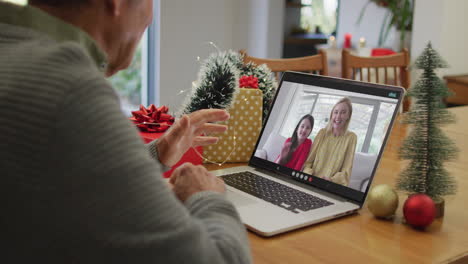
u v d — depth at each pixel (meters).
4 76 0.55
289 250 0.89
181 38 4.16
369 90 1.18
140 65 4.18
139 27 0.71
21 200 0.52
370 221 1.03
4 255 0.54
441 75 4.25
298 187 1.19
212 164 1.43
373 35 4.68
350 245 0.92
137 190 0.52
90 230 0.51
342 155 1.17
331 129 1.22
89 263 0.52
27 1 0.64
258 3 4.49
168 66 4.13
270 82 1.50
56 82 0.52
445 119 1.04
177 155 1.12
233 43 4.53
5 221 0.53
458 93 4.11
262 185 1.20
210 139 1.18
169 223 0.53
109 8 0.64
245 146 1.43
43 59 0.54
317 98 1.28
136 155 0.53
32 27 0.59
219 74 1.34
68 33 0.61
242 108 1.41
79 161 0.51
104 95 0.54
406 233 0.97
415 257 0.88
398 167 1.41
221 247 0.60
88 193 0.51
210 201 0.70
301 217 1.00
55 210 0.51
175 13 4.08
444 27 4.11
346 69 2.41
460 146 1.71
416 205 0.98
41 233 0.52
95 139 0.51
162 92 4.13
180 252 0.53
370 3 4.65
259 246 0.90
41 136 0.51
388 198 1.01
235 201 1.08
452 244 0.93
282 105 1.35
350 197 1.11
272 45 4.52
